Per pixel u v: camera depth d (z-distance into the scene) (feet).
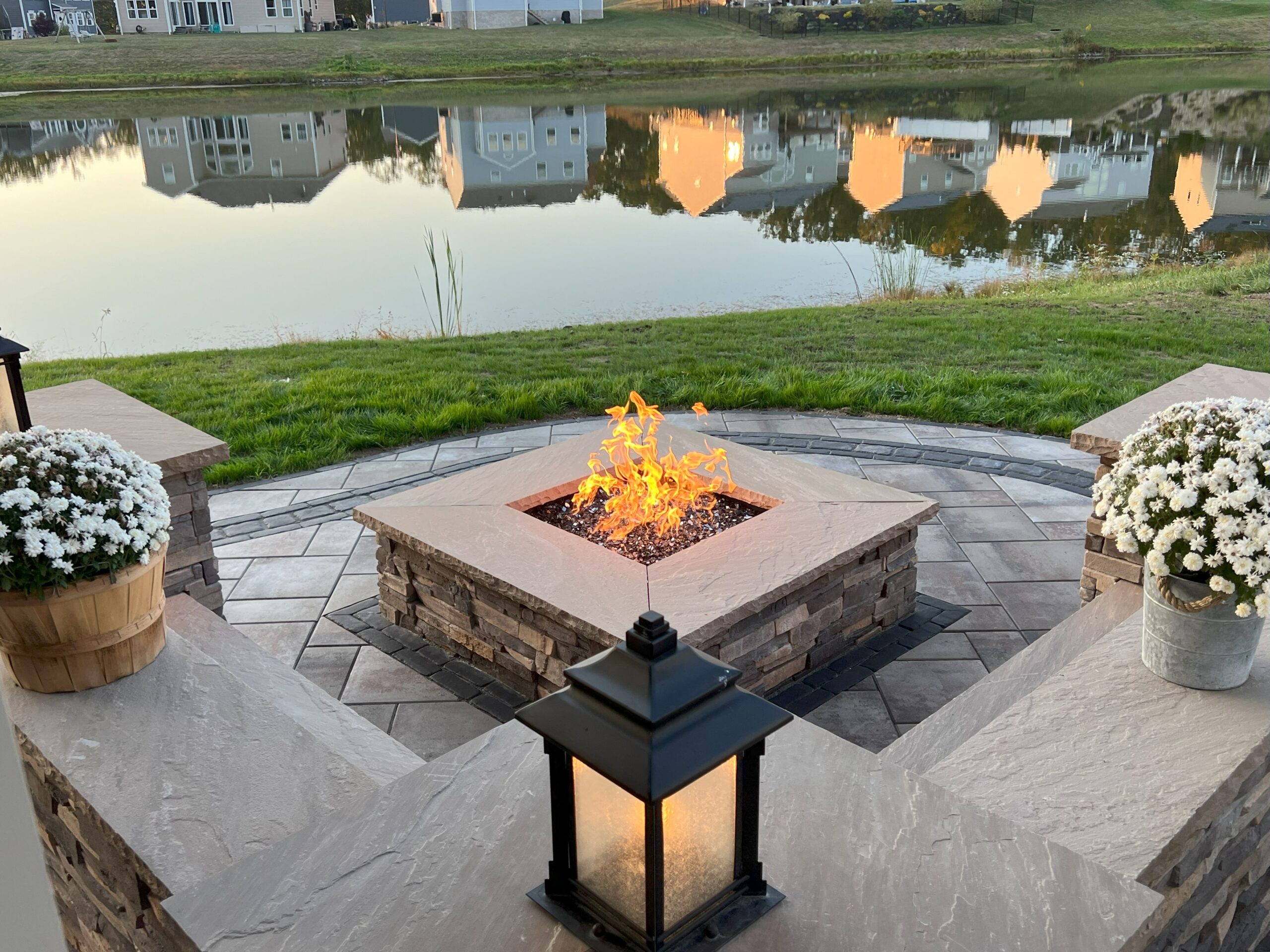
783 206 66.49
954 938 6.21
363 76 145.18
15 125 104.01
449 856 7.07
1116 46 168.14
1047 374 26.89
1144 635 10.04
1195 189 66.39
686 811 5.66
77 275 50.80
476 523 14.79
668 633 5.73
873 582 14.70
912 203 66.13
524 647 13.55
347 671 14.47
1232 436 9.16
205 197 73.20
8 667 10.18
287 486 21.31
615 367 29.55
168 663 10.71
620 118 107.14
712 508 15.76
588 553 13.82
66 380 30.27
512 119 106.63
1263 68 142.31
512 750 8.30
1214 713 9.30
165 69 143.13
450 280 45.85
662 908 5.81
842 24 181.37
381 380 28.76
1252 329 31.99
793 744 8.27
